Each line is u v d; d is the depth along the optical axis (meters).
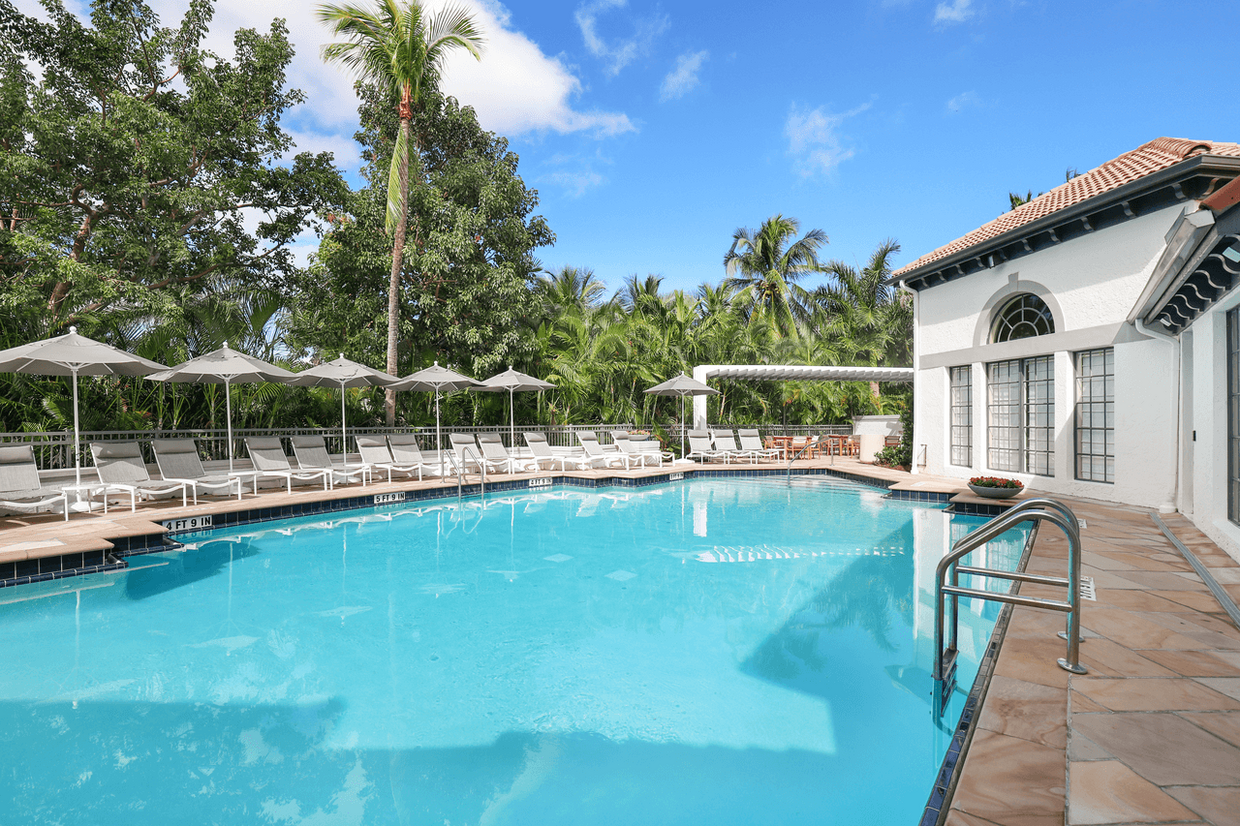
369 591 5.82
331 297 16.39
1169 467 8.23
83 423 9.60
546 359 17.38
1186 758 2.38
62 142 11.19
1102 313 9.16
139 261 12.64
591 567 6.64
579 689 3.80
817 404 21.08
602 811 2.64
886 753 3.07
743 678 3.93
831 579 6.15
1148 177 8.03
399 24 13.46
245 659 4.27
